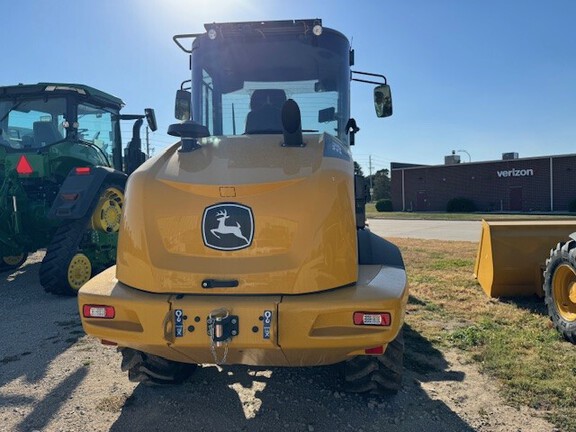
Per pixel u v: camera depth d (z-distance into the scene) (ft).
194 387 11.32
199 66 14.14
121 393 11.02
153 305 8.26
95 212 20.76
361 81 15.55
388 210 140.36
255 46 13.83
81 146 23.86
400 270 9.42
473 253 32.37
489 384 11.25
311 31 13.65
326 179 8.98
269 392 11.02
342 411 10.12
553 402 10.30
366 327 8.01
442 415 9.87
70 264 19.76
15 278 24.71
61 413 10.11
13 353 13.64
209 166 9.46
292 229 8.55
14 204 21.36
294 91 13.78
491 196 119.85
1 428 9.49
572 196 105.70
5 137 23.34
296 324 7.97
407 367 12.23
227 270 8.45
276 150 9.86
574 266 13.88
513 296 18.90
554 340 14.05
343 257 8.61
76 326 16.10
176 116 15.35
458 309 17.47
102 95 24.72
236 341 8.02
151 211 9.00
